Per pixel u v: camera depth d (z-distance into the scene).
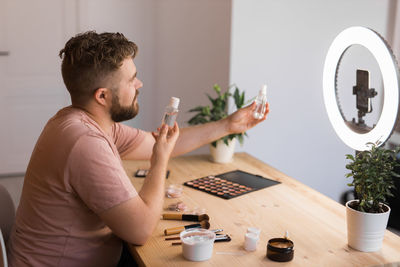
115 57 1.31
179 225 1.46
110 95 1.35
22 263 1.33
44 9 3.63
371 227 1.28
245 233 1.41
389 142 2.05
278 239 1.31
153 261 1.23
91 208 1.27
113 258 1.42
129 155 1.77
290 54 2.52
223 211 1.58
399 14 2.34
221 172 1.99
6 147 3.73
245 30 2.45
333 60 1.57
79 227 1.32
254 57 2.49
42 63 3.70
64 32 3.72
